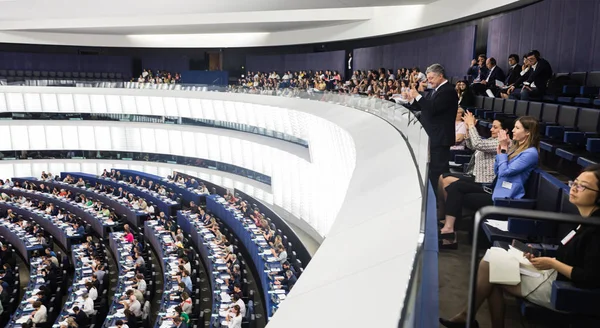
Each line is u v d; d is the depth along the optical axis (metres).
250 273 17.83
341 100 15.81
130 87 30.31
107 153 31.97
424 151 4.62
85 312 14.52
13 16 28.50
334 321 2.68
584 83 10.56
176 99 29.55
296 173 21.31
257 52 35.53
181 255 17.39
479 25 18.83
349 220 4.79
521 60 16.03
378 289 2.73
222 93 27.27
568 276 2.93
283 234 18.47
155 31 32.72
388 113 9.66
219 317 13.01
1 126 30.81
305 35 30.06
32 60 35.47
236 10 23.61
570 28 13.23
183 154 30.28
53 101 30.73
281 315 3.20
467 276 4.09
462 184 5.14
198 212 22.84
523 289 3.16
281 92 23.06
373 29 24.91
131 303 13.93
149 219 23.11
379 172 5.95
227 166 28.48
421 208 3.34
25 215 24.84
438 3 19.83
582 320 3.04
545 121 8.66
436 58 21.25
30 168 31.58
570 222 1.89
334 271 3.56
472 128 6.12
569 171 7.21
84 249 19.61
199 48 37.06
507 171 4.89
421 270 2.57
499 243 3.99
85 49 37.38
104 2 23.23
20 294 18.70
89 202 25.25
